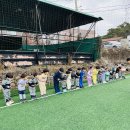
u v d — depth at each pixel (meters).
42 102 11.59
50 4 19.36
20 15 21.39
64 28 27.50
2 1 18.44
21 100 12.03
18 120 8.35
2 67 16.98
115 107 9.76
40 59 20.72
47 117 8.57
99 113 8.83
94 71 18.34
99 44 26.28
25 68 18.12
